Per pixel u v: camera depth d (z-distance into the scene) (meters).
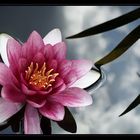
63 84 0.79
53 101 0.78
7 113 0.77
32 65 0.80
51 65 0.80
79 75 0.81
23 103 0.78
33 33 0.81
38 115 0.77
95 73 0.83
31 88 0.78
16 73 0.79
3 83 0.78
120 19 0.81
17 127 0.77
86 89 0.82
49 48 0.81
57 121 0.78
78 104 0.78
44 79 0.79
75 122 0.79
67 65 0.80
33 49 0.81
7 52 0.79
